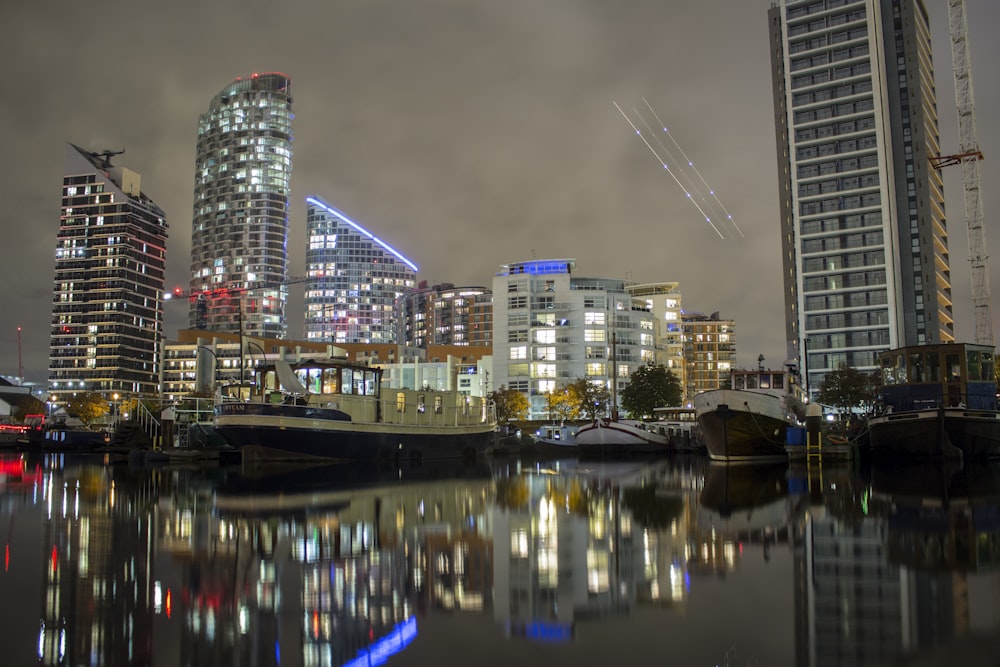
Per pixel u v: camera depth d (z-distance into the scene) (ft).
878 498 98.63
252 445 194.70
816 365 440.04
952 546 61.52
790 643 37.65
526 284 529.86
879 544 63.00
